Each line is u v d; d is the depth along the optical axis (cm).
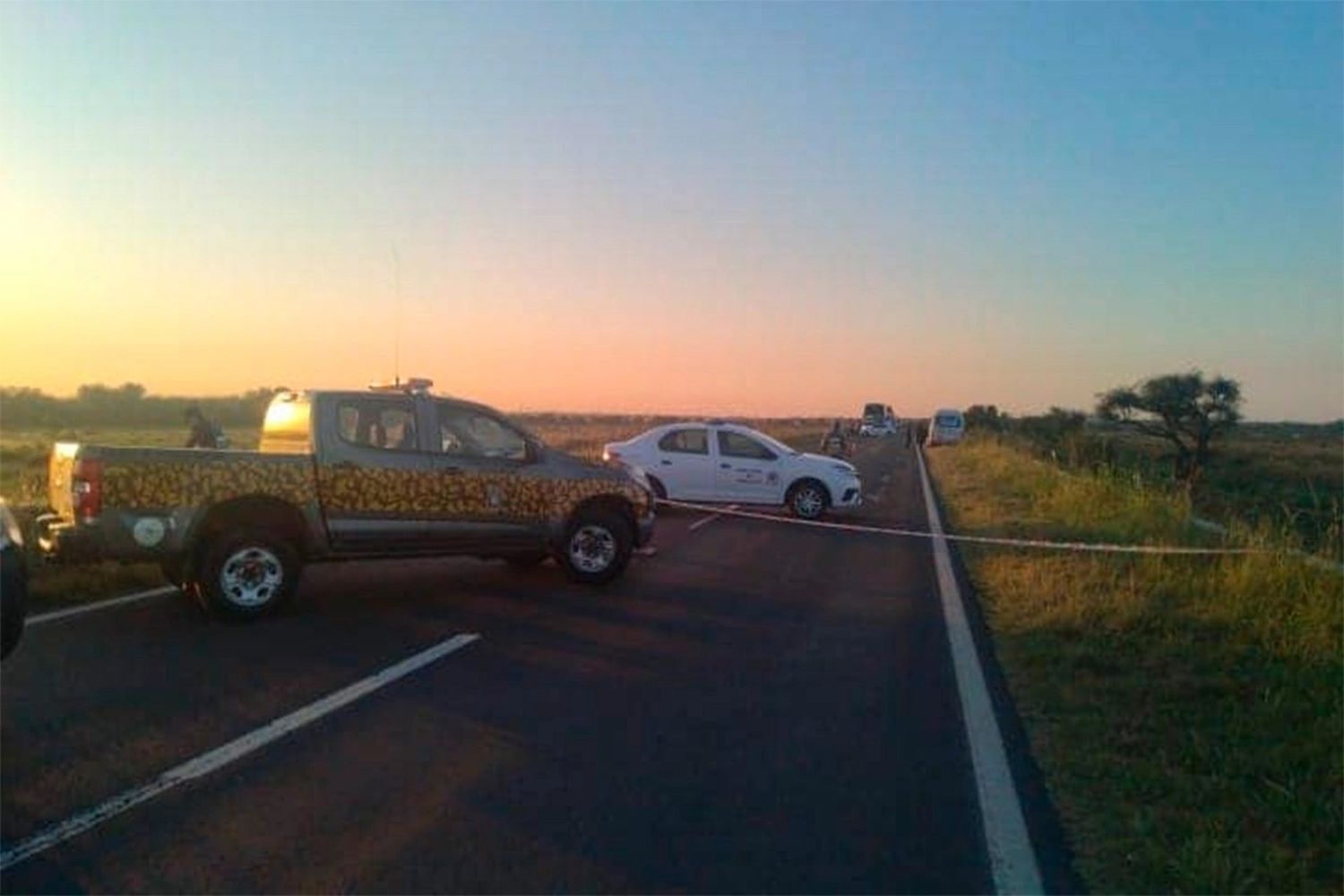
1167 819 597
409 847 550
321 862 530
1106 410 5400
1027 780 660
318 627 1069
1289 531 1430
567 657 969
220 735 720
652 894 504
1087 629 1086
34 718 750
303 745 705
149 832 562
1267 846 562
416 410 1220
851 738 741
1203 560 1466
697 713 795
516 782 645
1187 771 678
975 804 622
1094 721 780
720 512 2297
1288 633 1026
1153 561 1451
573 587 1337
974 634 1091
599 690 858
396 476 1188
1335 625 1052
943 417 6850
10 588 746
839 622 1155
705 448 2314
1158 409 5184
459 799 616
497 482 1255
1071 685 884
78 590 1195
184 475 1065
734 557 1645
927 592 1353
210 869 521
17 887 500
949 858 549
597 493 1330
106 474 1038
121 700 797
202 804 601
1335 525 1486
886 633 1101
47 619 1080
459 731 741
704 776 662
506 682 875
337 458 1159
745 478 2297
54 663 904
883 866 538
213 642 996
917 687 880
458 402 1257
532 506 1281
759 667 947
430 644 1005
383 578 1380
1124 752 714
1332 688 843
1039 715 801
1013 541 1806
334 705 796
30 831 561
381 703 804
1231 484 3759
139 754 680
